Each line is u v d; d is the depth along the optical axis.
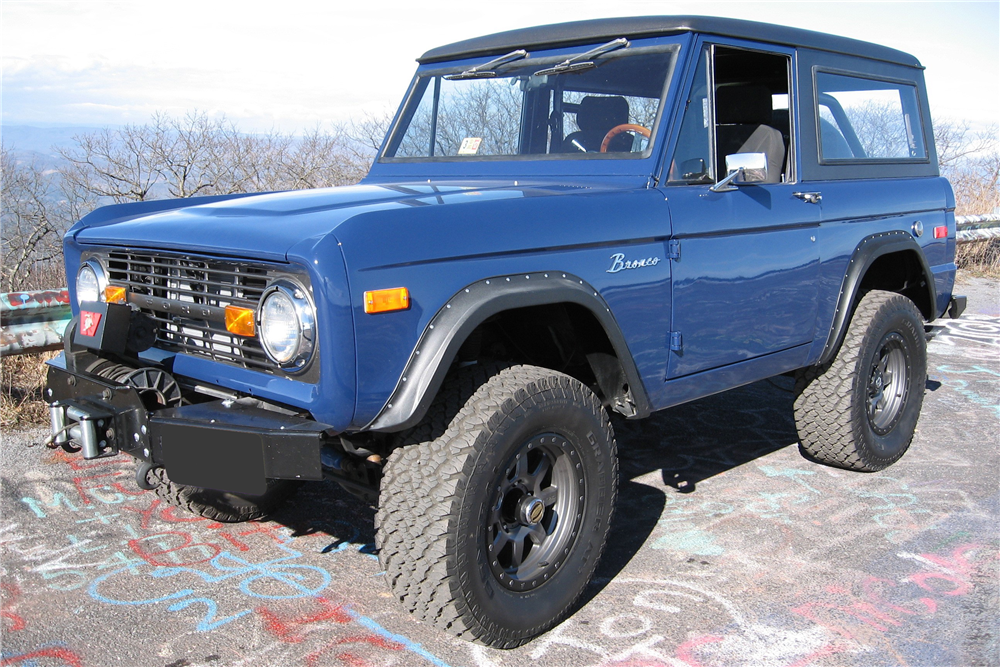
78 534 3.35
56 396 2.87
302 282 2.27
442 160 3.78
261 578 3.02
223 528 3.44
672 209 3.03
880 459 4.11
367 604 2.84
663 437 4.66
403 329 2.33
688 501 3.76
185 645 2.57
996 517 3.60
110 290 2.95
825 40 3.96
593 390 3.20
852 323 4.02
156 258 2.76
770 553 3.24
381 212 2.35
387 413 2.35
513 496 2.64
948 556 3.21
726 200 3.26
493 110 3.67
